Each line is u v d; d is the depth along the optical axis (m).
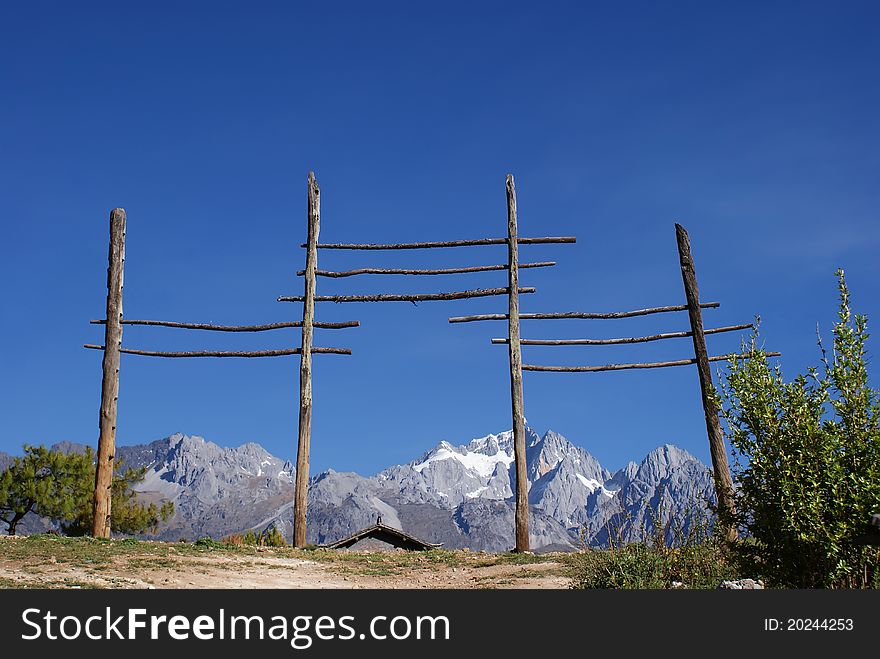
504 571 19.09
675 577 14.68
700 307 23.78
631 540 15.26
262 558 20.38
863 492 11.71
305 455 23.59
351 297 24.48
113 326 23.95
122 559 18.19
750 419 12.74
